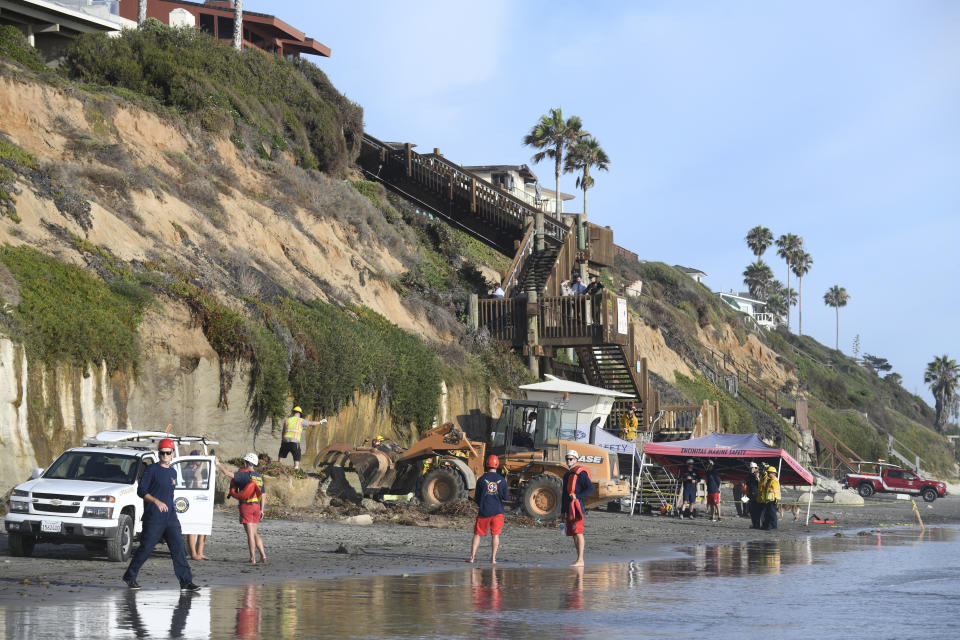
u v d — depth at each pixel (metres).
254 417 28.62
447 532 24.06
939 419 172.25
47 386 21.97
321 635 9.77
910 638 10.37
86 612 10.78
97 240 28.56
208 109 43.03
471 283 53.94
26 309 22.44
